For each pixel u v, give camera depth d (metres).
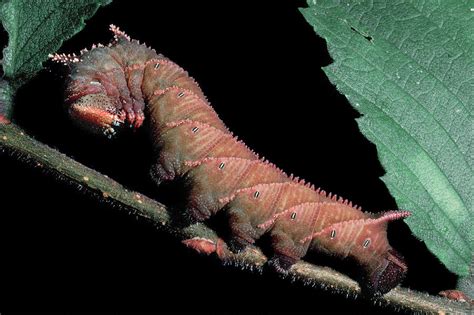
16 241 0.29
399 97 0.21
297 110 0.31
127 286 0.29
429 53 0.22
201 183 0.23
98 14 0.31
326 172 0.30
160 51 0.31
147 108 0.24
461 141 0.21
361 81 0.22
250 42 0.32
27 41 0.21
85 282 0.29
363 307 0.27
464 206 0.21
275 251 0.23
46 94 0.24
